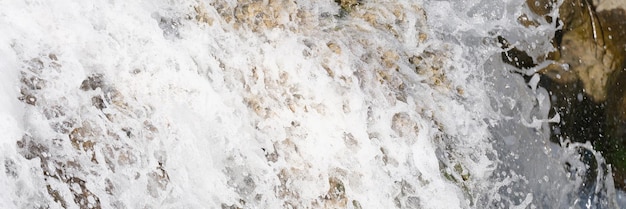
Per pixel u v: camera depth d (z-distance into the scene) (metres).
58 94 2.66
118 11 2.81
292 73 3.06
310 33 3.18
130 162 2.76
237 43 3.00
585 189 3.95
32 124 2.60
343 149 3.09
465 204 3.42
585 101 3.93
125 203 2.75
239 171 2.93
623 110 4.07
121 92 2.77
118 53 2.78
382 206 3.16
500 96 3.63
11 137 2.55
